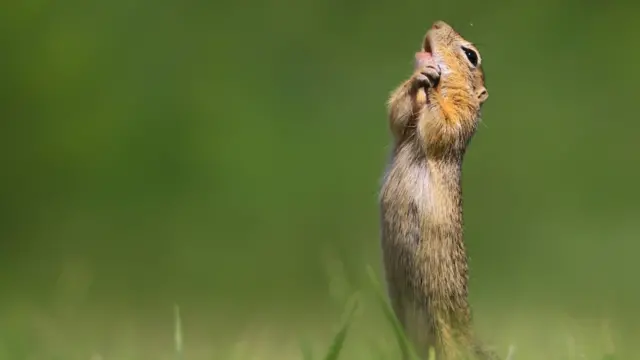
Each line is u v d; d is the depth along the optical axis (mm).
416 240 8539
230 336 15734
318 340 13219
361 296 9602
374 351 9109
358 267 14938
